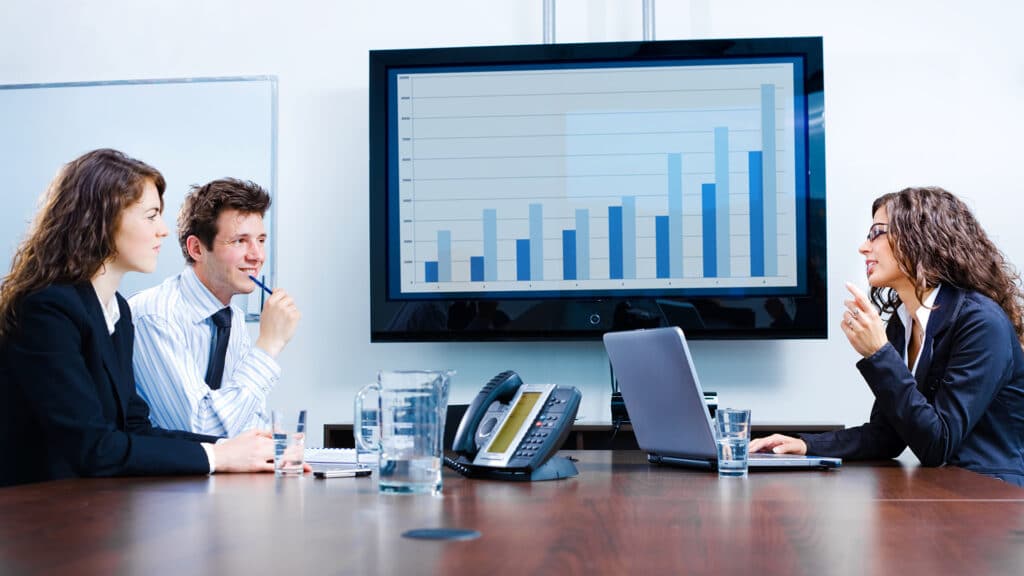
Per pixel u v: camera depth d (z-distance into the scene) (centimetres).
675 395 200
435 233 387
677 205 382
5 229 406
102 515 131
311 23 403
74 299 207
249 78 402
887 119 386
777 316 377
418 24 399
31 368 199
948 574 92
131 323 235
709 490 163
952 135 384
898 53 386
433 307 386
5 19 412
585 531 117
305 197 399
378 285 386
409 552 103
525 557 100
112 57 408
